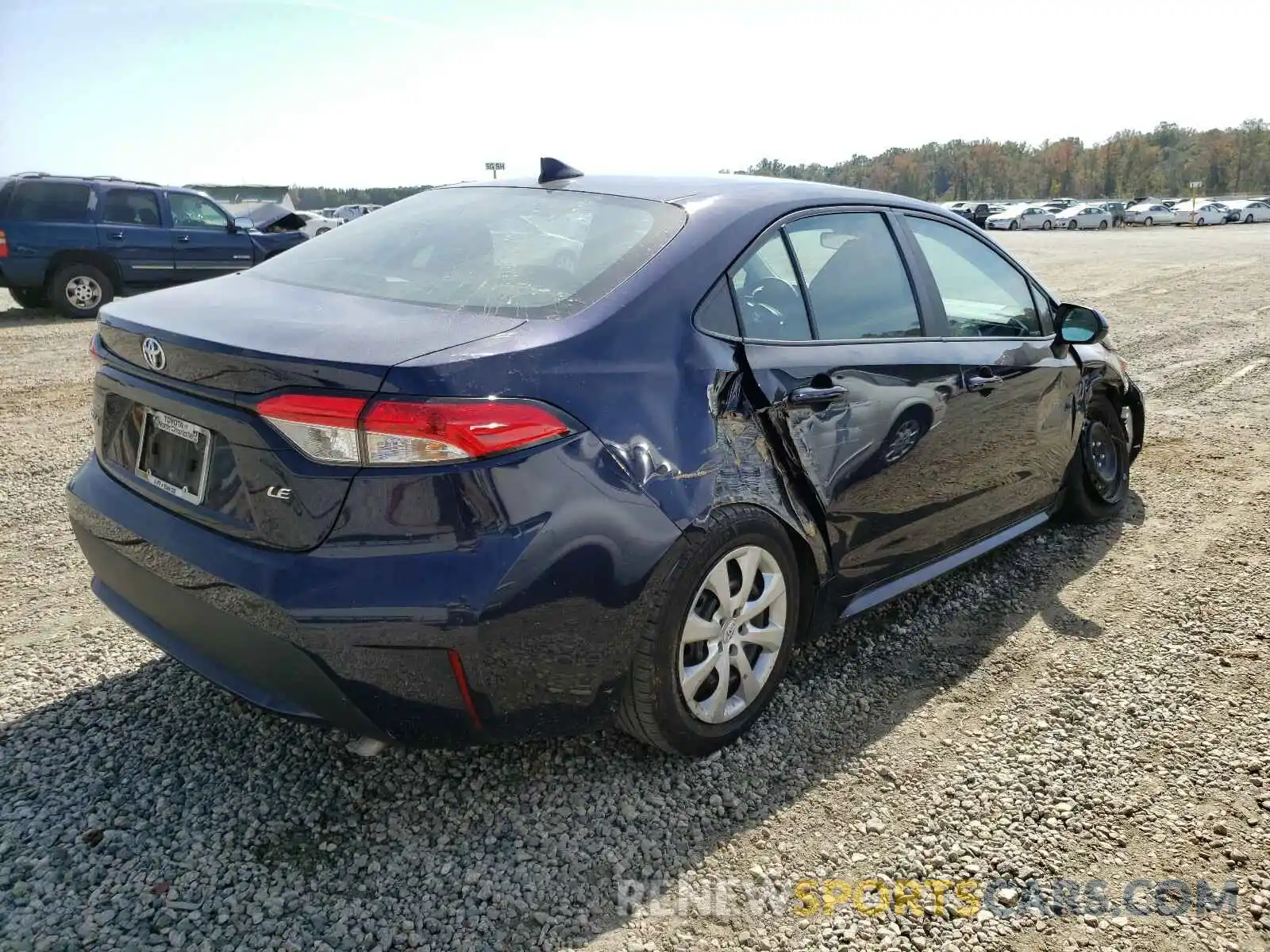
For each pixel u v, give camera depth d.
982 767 2.66
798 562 2.84
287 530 2.06
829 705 2.96
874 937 2.06
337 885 2.14
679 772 2.60
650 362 2.36
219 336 2.17
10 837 2.22
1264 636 3.44
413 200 3.33
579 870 2.22
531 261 2.61
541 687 2.19
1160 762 2.70
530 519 2.07
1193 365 8.47
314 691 2.08
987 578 3.94
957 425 3.31
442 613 2.00
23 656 3.06
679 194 2.90
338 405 1.98
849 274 3.04
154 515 2.32
